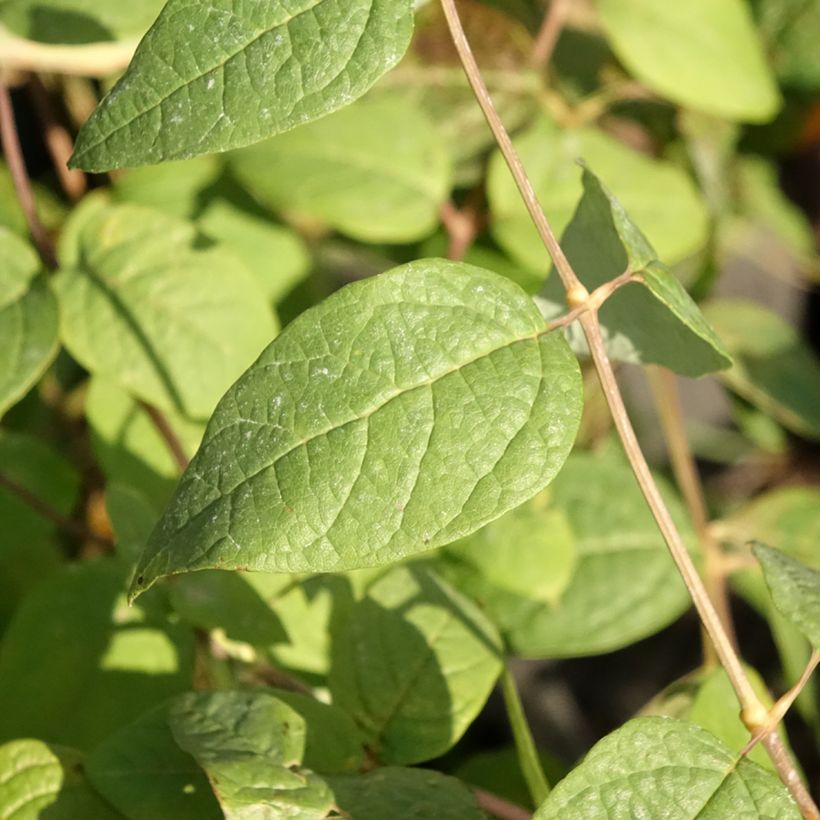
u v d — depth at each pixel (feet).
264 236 2.46
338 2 1.75
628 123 2.81
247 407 1.73
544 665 3.22
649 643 3.32
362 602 1.98
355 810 1.85
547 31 2.56
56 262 2.15
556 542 2.15
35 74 2.52
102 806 1.87
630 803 1.74
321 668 2.05
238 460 1.73
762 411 2.88
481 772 2.27
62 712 2.01
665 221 2.40
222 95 1.74
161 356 2.11
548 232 1.79
